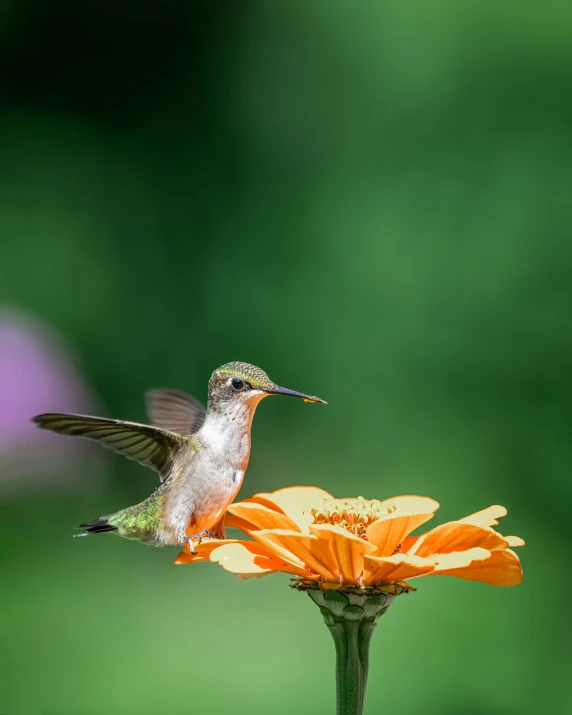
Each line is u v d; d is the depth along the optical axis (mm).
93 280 14281
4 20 15367
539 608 8867
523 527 11031
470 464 12141
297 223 14281
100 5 15844
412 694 8016
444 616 8625
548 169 13000
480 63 13539
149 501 4301
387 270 13320
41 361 9828
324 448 13086
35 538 9414
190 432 5066
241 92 15125
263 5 15086
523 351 12484
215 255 14680
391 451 12719
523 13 13398
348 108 14336
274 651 8375
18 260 14102
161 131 15453
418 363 12914
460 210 13289
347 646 3428
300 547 3188
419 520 3268
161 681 8016
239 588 9508
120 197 15031
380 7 14141
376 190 13828
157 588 9367
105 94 15570
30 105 15281
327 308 13672
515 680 8203
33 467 9445
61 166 14945
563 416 12078
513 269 12711
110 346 14055
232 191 14906
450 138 13578
